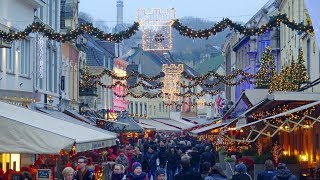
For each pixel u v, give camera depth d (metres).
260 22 69.56
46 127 17.22
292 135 38.25
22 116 18.56
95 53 79.25
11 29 34.28
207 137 63.28
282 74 39.81
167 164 36.62
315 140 31.75
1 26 31.19
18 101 36.41
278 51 59.25
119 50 100.75
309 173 28.05
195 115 139.75
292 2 47.12
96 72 77.56
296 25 26.23
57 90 50.94
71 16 58.25
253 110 35.81
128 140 58.62
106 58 85.81
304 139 34.72
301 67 36.75
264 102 31.30
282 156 33.88
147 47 28.72
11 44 33.50
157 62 135.38
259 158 33.84
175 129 80.62
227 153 40.78
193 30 27.34
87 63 77.88
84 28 27.91
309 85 32.09
